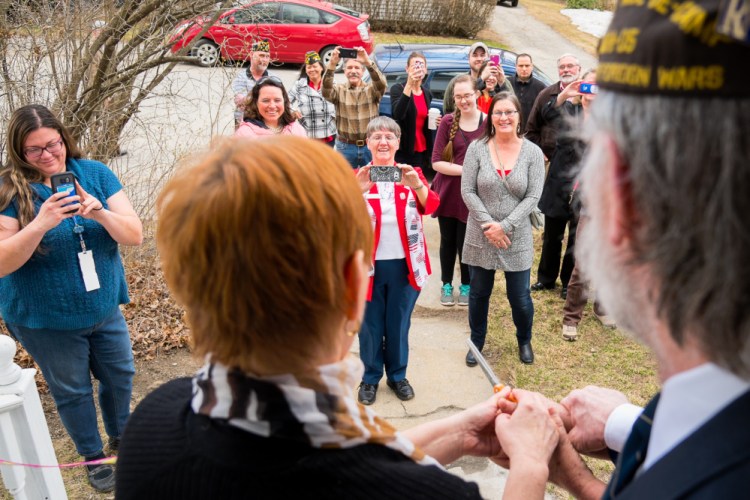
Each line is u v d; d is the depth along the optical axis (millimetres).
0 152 4176
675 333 514
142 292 4547
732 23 400
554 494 2861
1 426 2148
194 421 705
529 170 3529
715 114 435
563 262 4691
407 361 3658
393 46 8031
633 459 633
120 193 2697
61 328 2572
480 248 3678
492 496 2881
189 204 658
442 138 4379
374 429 703
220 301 656
